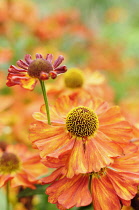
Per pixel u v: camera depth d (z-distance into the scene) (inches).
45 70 14.1
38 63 14.1
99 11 64.7
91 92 22.3
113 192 13.9
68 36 40.4
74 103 15.9
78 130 14.7
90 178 14.4
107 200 13.8
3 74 28.5
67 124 14.9
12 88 28.8
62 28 39.3
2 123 23.9
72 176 13.5
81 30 40.8
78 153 14.2
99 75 23.2
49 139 14.4
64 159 14.0
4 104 24.9
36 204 19.1
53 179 14.0
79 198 13.7
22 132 23.7
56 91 22.4
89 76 23.4
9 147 19.7
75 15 42.6
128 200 13.7
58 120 15.0
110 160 13.8
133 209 15.4
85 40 41.9
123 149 14.6
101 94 22.6
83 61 38.7
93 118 14.9
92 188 14.2
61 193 13.9
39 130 14.5
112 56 38.4
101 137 14.7
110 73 38.0
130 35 47.6
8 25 36.9
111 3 64.5
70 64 32.3
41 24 37.4
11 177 16.5
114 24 54.0
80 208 15.9
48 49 31.3
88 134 14.7
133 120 19.7
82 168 13.6
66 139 14.6
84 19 64.2
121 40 46.3
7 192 17.3
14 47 32.5
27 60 14.7
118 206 13.6
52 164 14.0
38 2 61.6
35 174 17.4
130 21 59.7
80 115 14.8
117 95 35.2
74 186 14.1
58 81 23.1
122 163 14.5
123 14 56.5
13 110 25.3
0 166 18.3
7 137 24.1
